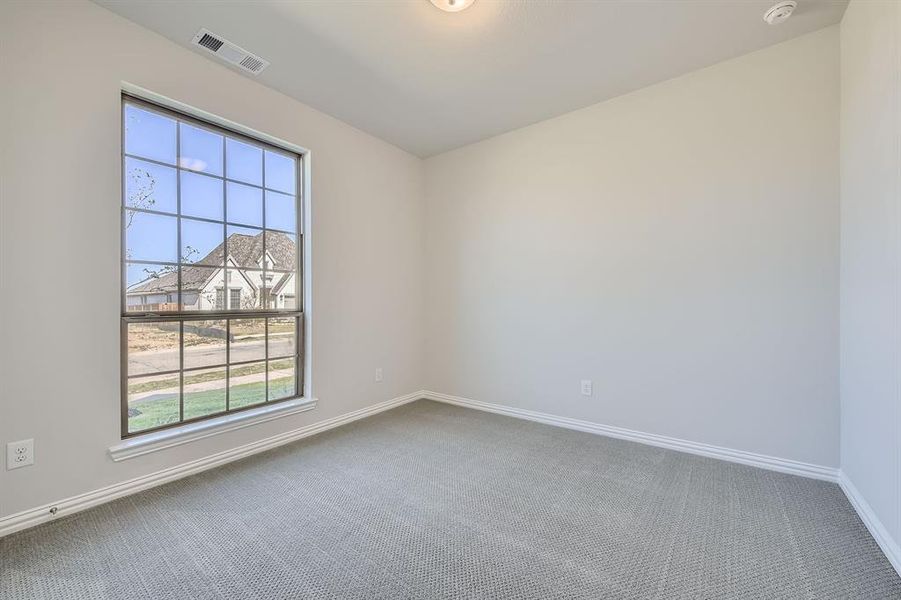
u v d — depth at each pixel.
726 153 2.48
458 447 2.72
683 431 2.64
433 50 2.32
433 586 1.40
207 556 1.56
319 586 1.40
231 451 2.49
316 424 3.02
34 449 1.76
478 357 3.70
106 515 1.86
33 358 1.76
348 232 3.29
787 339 2.30
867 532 1.71
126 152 2.12
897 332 1.51
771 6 1.98
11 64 1.71
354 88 2.72
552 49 2.32
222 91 2.44
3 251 1.69
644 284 2.79
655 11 2.02
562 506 1.94
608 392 2.96
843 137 2.10
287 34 2.16
